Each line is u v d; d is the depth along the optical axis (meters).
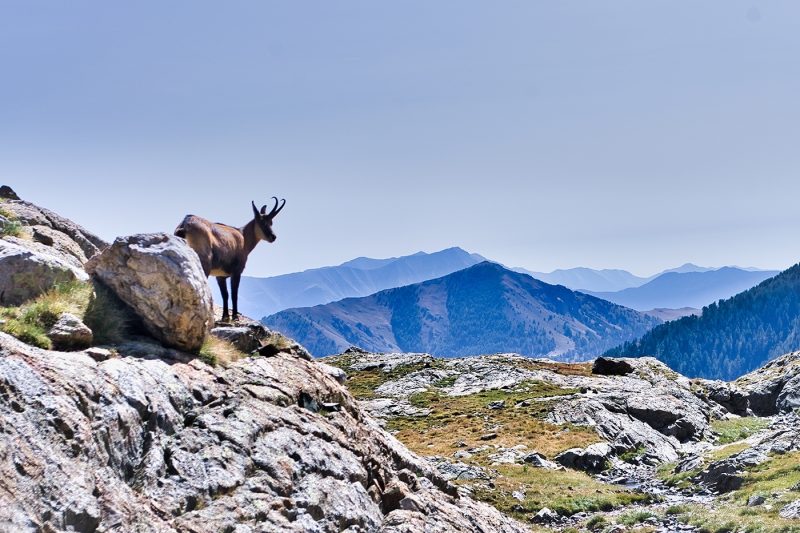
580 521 34.97
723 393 89.94
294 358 22.97
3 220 22.89
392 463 23.03
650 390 84.50
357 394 97.38
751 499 33.12
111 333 17.27
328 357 131.38
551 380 98.44
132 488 13.72
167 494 14.05
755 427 72.12
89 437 12.88
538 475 46.97
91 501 12.07
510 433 62.94
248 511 14.97
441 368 112.31
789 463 38.69
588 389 84.75
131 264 18.06
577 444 57.75
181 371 17.52
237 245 23.23
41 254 17.70
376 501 20.02
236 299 23.72
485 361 114.88
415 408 83.38
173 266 18.20
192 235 21.31
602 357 106.19
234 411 17.55
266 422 17.97
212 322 19.86
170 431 15.45
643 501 38.97
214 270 22.48
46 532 11.12
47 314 15.95
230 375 19.41
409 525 18.91
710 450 59.00
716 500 35.94
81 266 24.00
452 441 61.88
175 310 18.17
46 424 12.24
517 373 103.31
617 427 64.75
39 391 12.63
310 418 19.86
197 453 15.54
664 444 63.25
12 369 12.57
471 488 41.72
